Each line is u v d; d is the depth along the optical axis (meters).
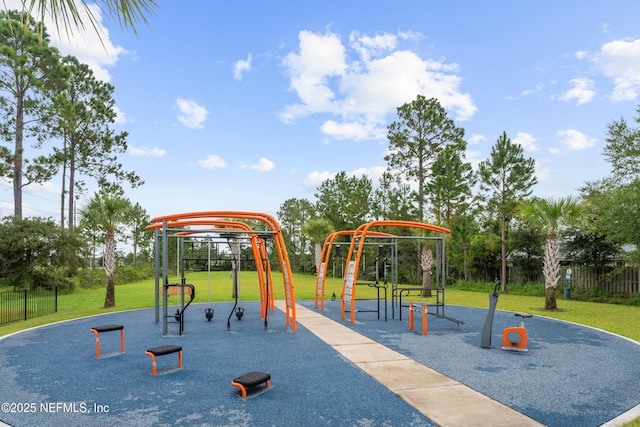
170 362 6.39
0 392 5.00
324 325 9.99
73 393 4.95
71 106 28.86
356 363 6.38
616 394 4.96
